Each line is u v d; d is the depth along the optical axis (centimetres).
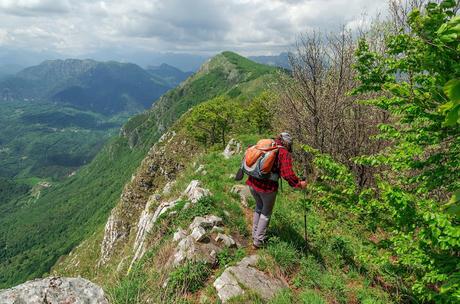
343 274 748
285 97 1197
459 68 386
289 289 626
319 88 1088
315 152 704
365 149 1046
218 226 821
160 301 571
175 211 943
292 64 1108
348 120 1067
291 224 888
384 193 521
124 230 6072
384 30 840
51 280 423
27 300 391
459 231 412
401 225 555
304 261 711
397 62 538
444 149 635
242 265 670
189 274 636
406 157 587
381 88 645
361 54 655
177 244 754
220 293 590
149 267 727
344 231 964
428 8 384
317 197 1025
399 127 841
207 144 6688
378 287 727
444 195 700
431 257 521
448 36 268
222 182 1167
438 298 489
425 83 526
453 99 177
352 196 729
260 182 693
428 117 516
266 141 690
